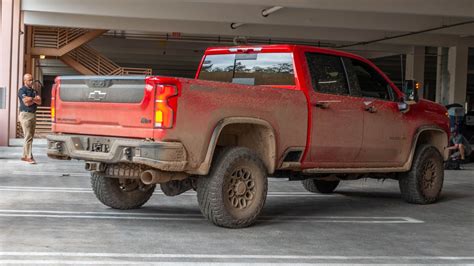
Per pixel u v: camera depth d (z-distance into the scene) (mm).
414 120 9633
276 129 7586
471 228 7898
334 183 11141
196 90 6793
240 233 7082
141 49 44125
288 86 8078
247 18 26359
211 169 7113
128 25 30328
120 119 6887
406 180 9859
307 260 5906
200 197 7145
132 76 6805
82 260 5598
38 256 5684
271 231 7285
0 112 21984
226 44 44062
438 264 5926
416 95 9336
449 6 21156
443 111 10422
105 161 6941
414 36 35156
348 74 8656
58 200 9117
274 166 7605
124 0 25234
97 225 7262
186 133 6727
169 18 25750
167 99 6578
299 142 7895
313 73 8172
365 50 40000
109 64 33656
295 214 8664
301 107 7875
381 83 9211
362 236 7172
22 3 24406
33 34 31359
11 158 16484
